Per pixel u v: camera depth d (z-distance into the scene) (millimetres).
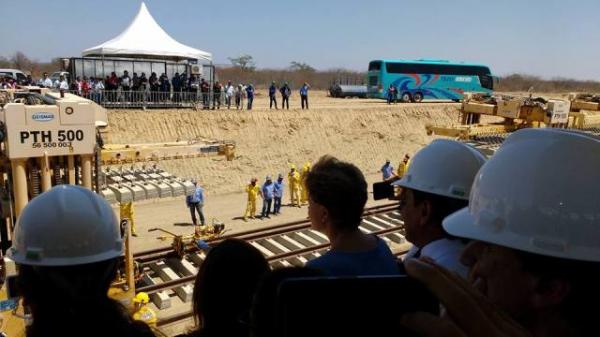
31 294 2197
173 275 11883
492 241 1583
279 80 73062
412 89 40625
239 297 2539
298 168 26141
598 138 1565
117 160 9562
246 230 16234
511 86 83000
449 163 2979
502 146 1757
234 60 76125
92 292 2213
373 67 40719
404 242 14711
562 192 1510
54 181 7949
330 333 1490
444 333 1346
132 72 26203
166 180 17875
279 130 26766
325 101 41438
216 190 22812
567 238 1485
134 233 15922
